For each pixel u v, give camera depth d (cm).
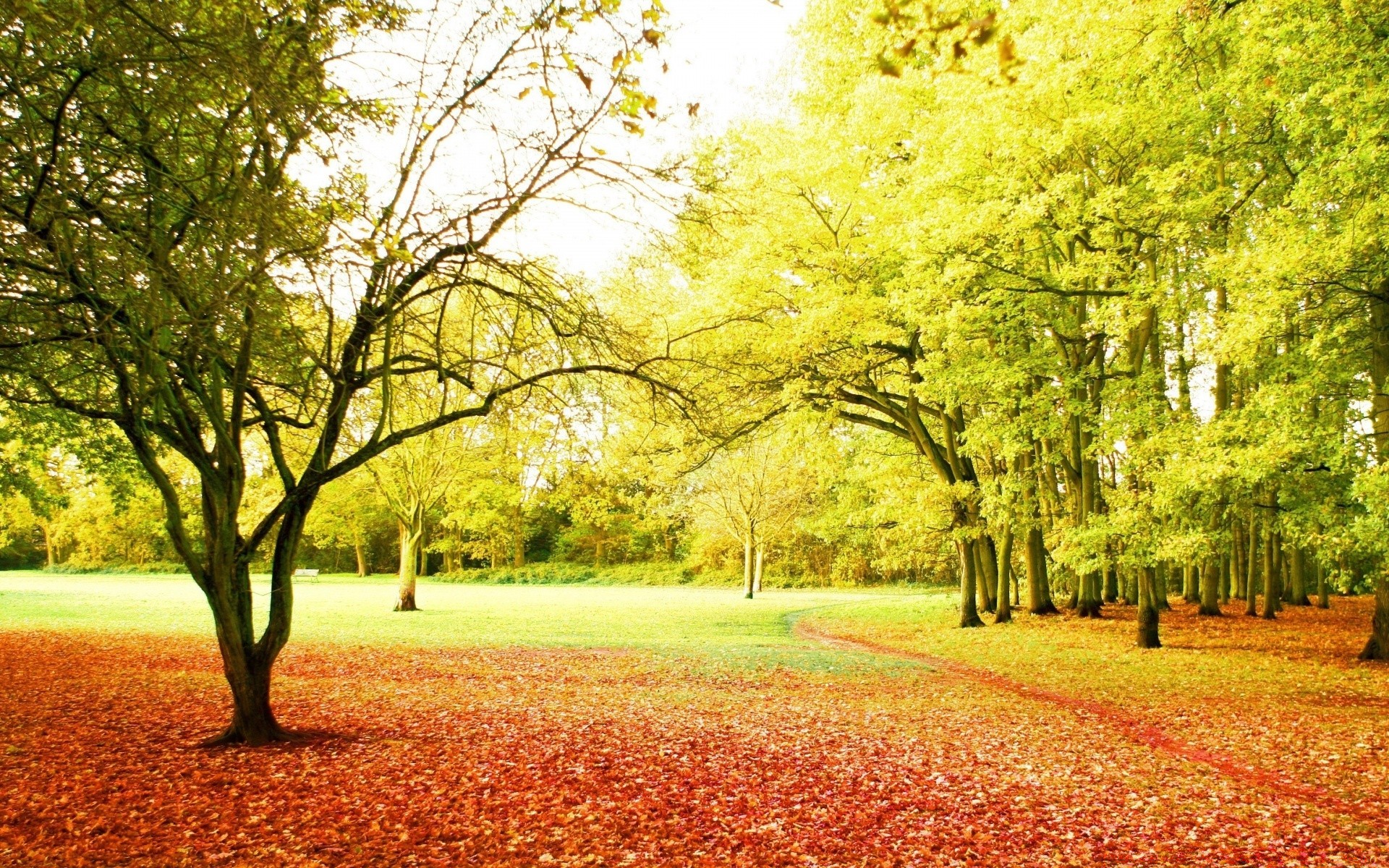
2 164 569
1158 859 588
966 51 368
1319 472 1427
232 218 645
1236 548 3244
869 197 1853
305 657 1585
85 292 639
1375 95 967
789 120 2112
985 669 1558
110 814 639
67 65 586
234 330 777
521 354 967
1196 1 1065
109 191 695
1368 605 3203
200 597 3139
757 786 746
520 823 634
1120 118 1419
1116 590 2900
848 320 1758
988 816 676
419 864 554
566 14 572
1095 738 962
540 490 3688
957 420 2278
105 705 1070
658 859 575
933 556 3450
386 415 864
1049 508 2430
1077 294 1546
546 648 1816
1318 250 1051
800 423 2100
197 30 674
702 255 1014
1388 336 1398
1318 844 614
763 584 5128
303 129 710
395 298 866
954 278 1562
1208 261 1268
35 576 5078
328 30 752
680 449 1942
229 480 845
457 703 1120
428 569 6669
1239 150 1485
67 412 1307
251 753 824
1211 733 982
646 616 2748
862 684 1351
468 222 841
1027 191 1603
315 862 551
